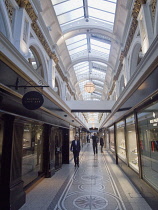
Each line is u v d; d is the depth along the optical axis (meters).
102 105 11.89
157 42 3.18
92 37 11.16
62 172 6.96
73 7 8.22
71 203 3.81
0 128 3.39
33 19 5.40
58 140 7.72
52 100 6.54
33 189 4.75
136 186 4.82
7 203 3.21
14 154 3.54
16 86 3.65
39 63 7.48
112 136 11.84
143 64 4.15
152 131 3.76
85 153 14.33
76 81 18.73
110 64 12.60
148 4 4.66
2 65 3.12
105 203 3.81
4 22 3.96
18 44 4.36
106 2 7.87
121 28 8.20
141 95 4.18
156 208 3.22
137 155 4.83
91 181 5.59
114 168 7.84
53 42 7.99
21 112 3.92
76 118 14.41
